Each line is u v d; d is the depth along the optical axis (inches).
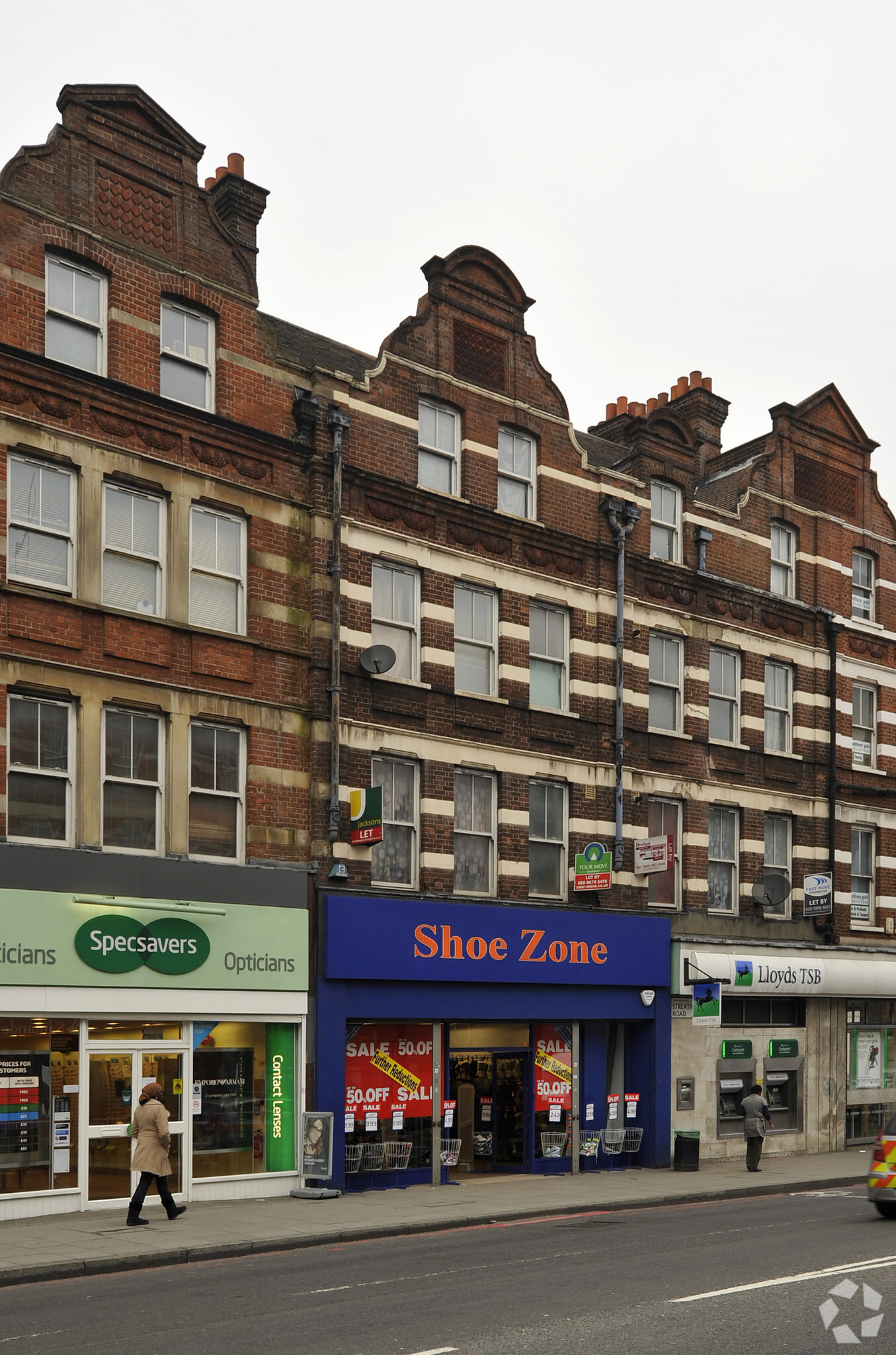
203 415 820.0
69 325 780.6
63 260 781.9
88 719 749.3
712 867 1098.7
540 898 965.8
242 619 833.5
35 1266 544.1
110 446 776.3
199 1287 512.4
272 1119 803.4
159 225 827.4
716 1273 518.9
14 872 701.3
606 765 1012.5
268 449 855.1
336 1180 817.5
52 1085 711.7
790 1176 943.7
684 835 1071.0
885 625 1285.7
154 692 779.4
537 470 1011.3
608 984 981.8
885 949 1207.6
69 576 757.9
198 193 849.5
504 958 917.8
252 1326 431.2
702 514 1128.8
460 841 932.0
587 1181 907.4
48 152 779.4
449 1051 908.6
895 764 1258.6
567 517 1020.5
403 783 903.7
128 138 819.4
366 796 840.9
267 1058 807.1
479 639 960.9
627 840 1021.8
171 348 828.6
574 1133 965.8
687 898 1061.1
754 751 1133.1
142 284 810.2
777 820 1161.4
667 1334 408.8
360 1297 482.0
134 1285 522.9
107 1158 730.2
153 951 749.3
